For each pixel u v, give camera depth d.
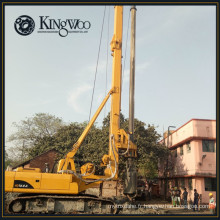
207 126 18.22
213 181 17.17
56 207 11.06
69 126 29.45
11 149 37.03
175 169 21.80
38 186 10.89
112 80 13.38
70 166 12.09
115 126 12.71
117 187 19.50
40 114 39.03
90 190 19.34
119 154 12.37
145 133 22.39
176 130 22.17
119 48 13.77
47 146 29.58
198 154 17.50
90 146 22.91
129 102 13.50
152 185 26.19
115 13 14.33
